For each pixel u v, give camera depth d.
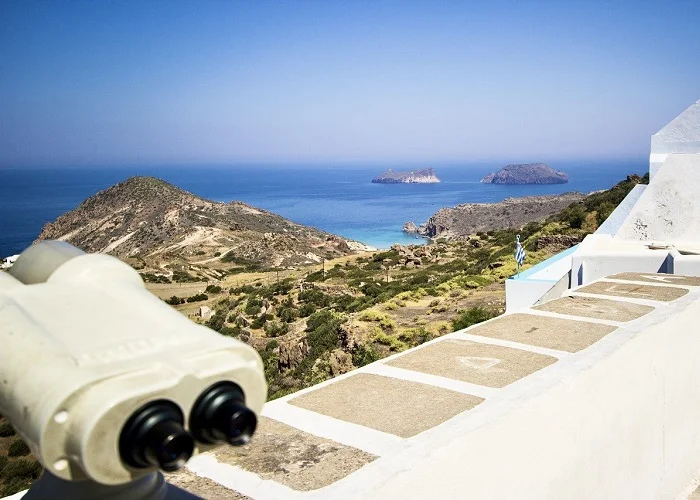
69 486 1.44
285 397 3.21
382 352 18.05
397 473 2.33
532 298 10.48
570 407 3.38
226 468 2.47
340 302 37.09
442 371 3.54
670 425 4.75
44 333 1.32
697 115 12.07
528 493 3.08
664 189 11.14
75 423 1.15
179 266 89.81
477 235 63.19
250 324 36.91
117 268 1.68
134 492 1.47
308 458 2.51
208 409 1.24
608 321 4.60
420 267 53.41
